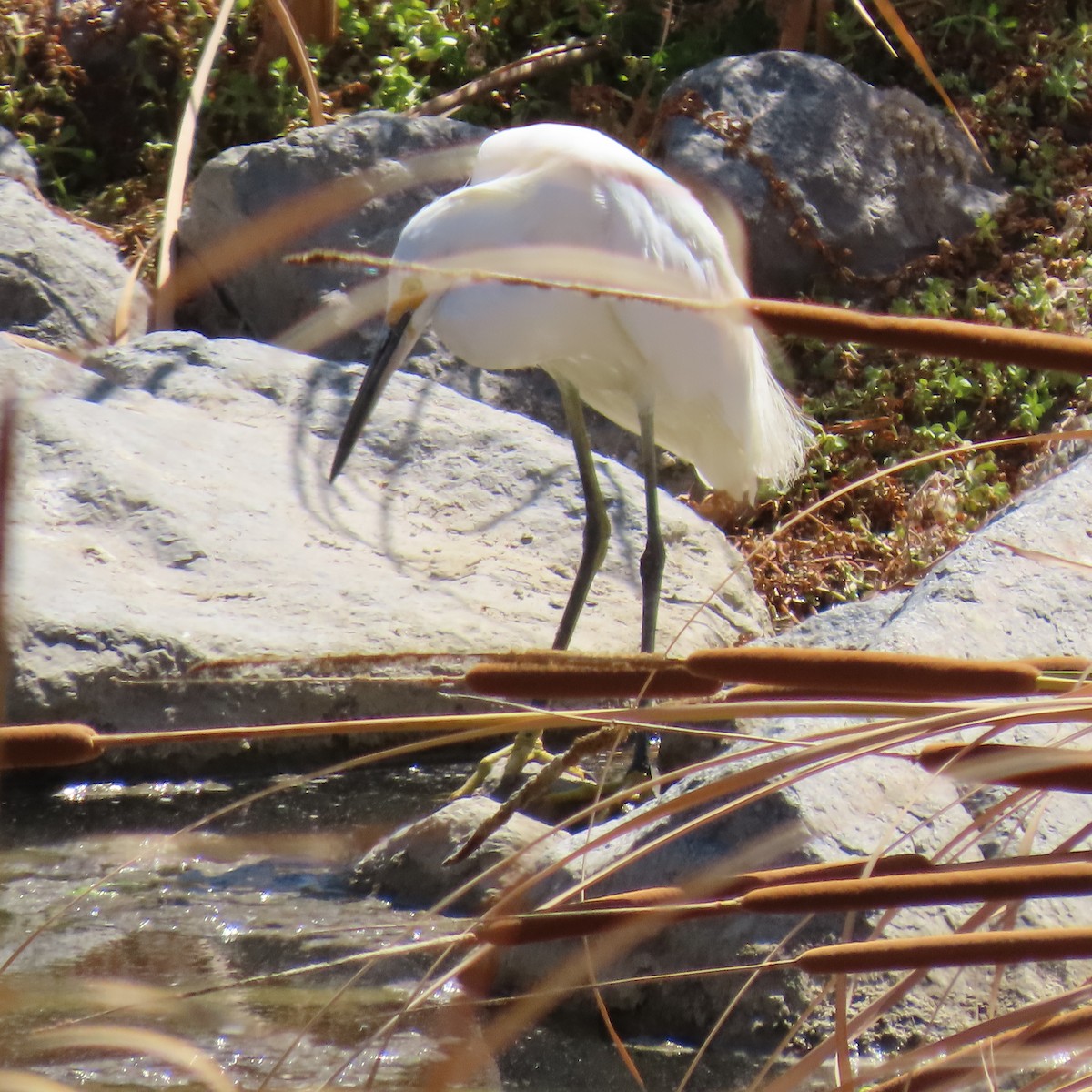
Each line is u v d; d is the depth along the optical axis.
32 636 8.38
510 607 9.55
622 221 8.51
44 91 16.94
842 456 12.63
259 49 16.84
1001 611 6.62
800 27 15.73
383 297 12.72
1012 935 1.91
